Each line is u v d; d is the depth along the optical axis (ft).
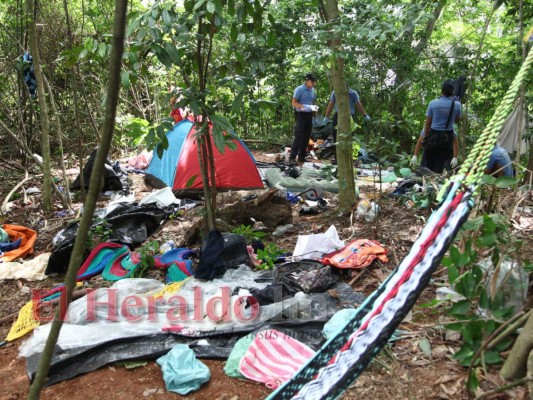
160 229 17.20
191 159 20.88
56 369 9.50
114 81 3.90
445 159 20.17
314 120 31.94
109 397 8.80
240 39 12.47
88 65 26.25
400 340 9.47
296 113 26.96
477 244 8.41
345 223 16.26
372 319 5.70
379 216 16.38
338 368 5.71
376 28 13.91
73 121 30.17
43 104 18.88
